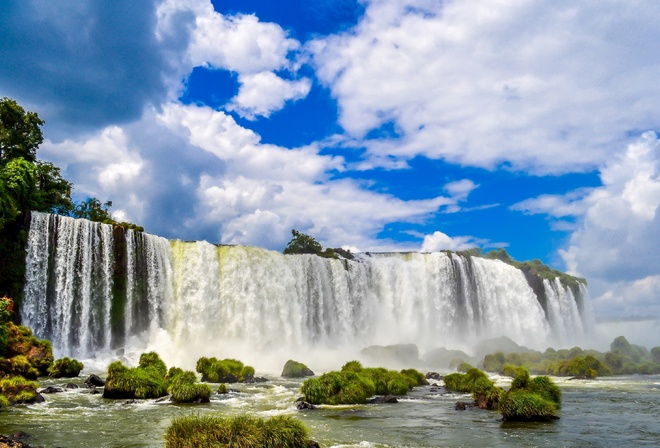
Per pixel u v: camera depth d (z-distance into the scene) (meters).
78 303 53.81
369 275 80.50
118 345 55.66
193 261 63.53
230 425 16.16
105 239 56.72
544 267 101.69
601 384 40.66
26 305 50.78
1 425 21.30
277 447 15.63
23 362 36.12
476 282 85.44
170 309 60.62
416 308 80.88
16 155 60.41
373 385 32.06
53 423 21.95
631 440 19.20
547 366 50.78
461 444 18.52
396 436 19.94
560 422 23.09
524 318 87.81
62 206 67.56
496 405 27.27
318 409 27.23
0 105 59.75
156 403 28.25
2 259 49.91
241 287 65.94
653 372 51.66
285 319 67.81
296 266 71.44
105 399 29.20
